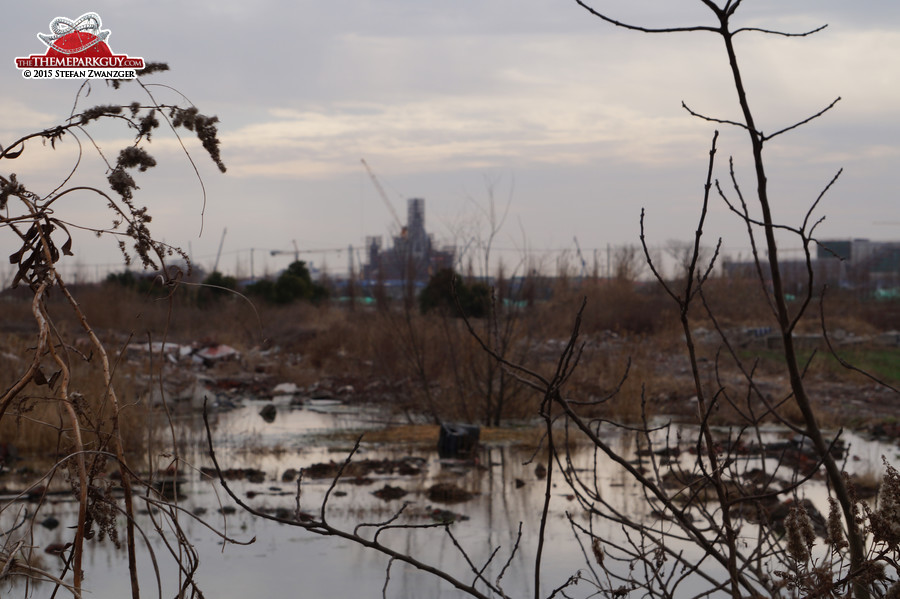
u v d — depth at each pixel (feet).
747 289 100.99
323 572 19.58
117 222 7.11
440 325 55.06
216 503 25.99
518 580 18.90
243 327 94.94
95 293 84.43
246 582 18.79
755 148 8.70
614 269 103.35
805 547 8.47
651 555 20.49
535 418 45.75
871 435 41.14
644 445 37.17
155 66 7.21
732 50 8.64
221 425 43.78
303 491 28.35
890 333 88.33
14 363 33.71
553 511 25.46
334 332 81.30
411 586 18.51
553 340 72.64
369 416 47.91
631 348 63.93
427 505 26.43
